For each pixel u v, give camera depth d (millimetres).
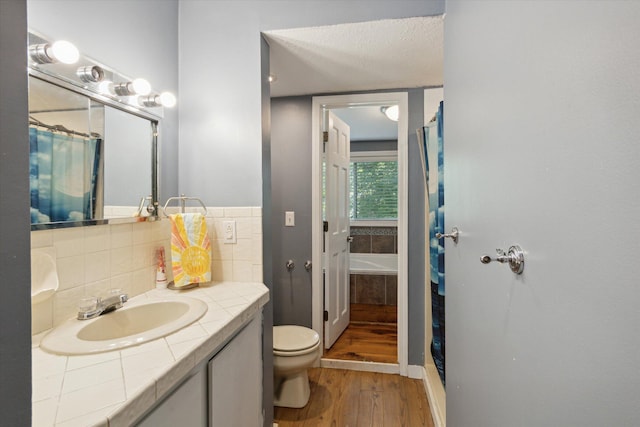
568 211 492
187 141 1619
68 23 1029
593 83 434
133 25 1320
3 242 377
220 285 1504
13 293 386
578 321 470
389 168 4438
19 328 391
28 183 405
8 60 385
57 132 985
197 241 1436
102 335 1026
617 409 395
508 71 704
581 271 462
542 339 570
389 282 3604
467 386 1024
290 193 2406
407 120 2234
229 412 1079
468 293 1013
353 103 2318
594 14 430
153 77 1438
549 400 547
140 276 1355
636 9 362
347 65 1882
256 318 1353
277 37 1588
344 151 2910
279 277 2428
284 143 2406
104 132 1171
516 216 668
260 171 1551
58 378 679
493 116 792
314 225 2375
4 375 375
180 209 1612
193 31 1612
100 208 1148
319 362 2361
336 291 2691
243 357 1208
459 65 1097
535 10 586
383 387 2098
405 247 2238
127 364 742
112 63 1212
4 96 380
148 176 1413
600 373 425
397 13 1432
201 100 1603
